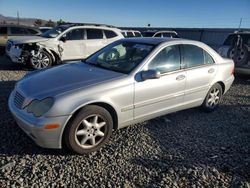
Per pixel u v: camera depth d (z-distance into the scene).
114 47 4.97
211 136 4.57
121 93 3.83
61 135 3.43
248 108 6.22
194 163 3.65
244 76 10.10
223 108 6.11
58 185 3.02
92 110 3.58
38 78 3.99
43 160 3.48
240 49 8.87
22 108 3.54
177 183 3.19
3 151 3.63
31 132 3.37
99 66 4.49
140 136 4.36
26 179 3.08
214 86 5.50
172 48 4.63
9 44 10.52
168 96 4.50
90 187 3.03
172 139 4.35
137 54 4.41
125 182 3.15
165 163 3.61
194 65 4.97
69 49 10.19
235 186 3.21
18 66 10.48
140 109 4.16
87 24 10.85
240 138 4.56
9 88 6.64
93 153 3.75
